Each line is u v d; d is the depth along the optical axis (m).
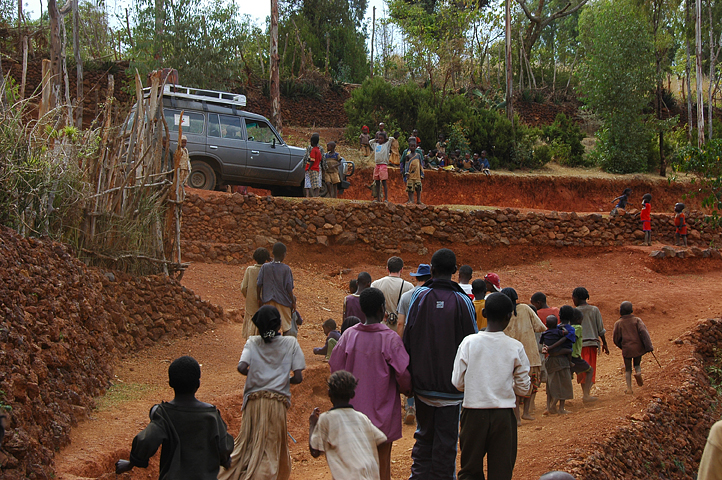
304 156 16.48
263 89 30.47
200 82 24.11
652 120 31.09
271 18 25.53
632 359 9.85
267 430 4.72
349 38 43.50
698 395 10.15
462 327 4.85
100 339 7.51
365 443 3.91
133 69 22.91
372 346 4.65
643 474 7.41
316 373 8.48
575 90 38.31
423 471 4.77
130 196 9.44
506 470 4.48
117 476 4.92
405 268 16.08
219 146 15.35
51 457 4.68
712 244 18.84
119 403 6.55
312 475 6.15
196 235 14.12
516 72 42.91
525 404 8.20
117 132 9.48
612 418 8.21
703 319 13.16
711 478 3.16
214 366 8.56
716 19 38.81
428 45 31.23
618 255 17.94
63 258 7.39
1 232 6.37
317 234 15.38
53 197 7.86
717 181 14.02
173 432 3.62
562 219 18.03
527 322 7.69
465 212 17.03
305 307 12.62
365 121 27.94
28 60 22.72
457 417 4.77
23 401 4.82
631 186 27.52
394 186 23.98
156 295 9.44
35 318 6.01
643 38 30.19
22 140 7.51
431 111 28.22
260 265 7.89
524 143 29.39
